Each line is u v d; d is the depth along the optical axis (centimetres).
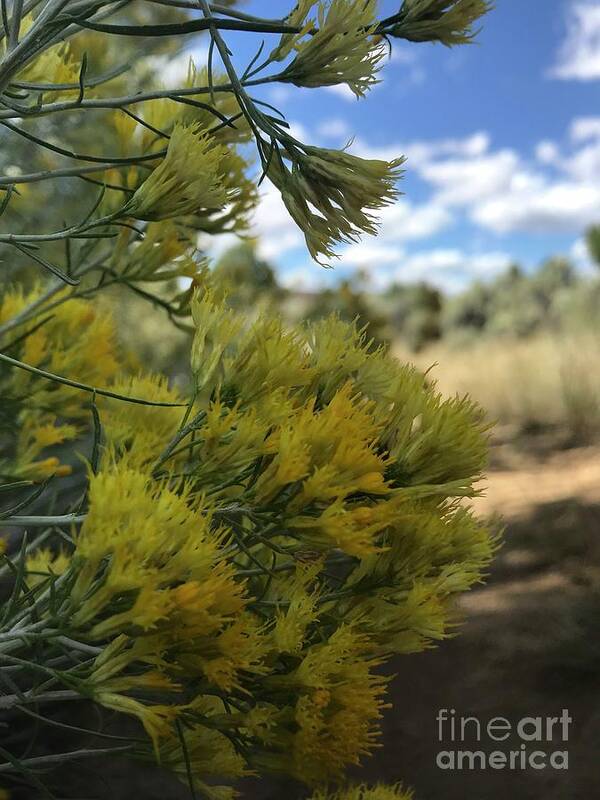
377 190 14
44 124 26
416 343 335
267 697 13
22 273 29
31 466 21
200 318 14
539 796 41
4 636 11
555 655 53
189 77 18
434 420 15
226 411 14
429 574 15
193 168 14
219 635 12
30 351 21
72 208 30
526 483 96
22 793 28
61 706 33
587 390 126
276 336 14
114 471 11
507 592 63
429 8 15
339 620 14
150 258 19
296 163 14
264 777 42
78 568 11
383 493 13
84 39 24
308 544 13
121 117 18
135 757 14
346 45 13
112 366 22
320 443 13
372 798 17
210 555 11
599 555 67
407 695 51
